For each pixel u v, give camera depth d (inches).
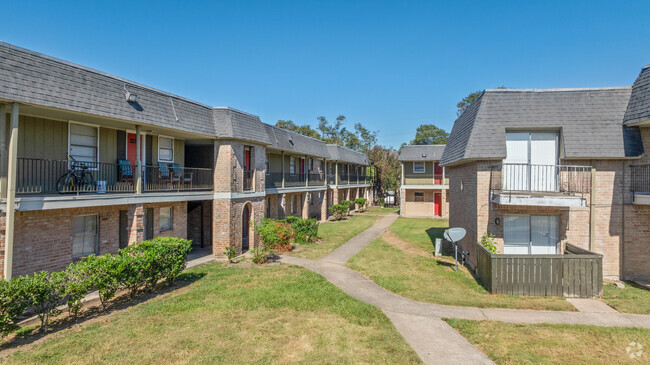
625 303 365.7
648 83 453.4
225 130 585.9
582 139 464.1
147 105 468.8
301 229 743.7
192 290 403.2
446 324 313.9
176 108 519.5
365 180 1716.3
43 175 411.5
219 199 596.4
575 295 389.4
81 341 269.1
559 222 481.4
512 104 502.9
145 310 337.7
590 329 297.9
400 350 261.0
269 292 396.2
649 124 454.0
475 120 509.4
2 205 314.2
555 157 490.3
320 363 241.9
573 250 455.2
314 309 346.9
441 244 623.5
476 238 496.4
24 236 397.7
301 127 2432.3
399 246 719.7
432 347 268.4
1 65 310.3
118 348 259.1
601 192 470.9
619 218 468.1
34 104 327.6
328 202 1311.5
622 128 465.1
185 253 437.1
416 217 1284.4
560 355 254.4
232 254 561.6
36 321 312.3
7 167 321.4
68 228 447.8
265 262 564.1
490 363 244.2
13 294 259.0
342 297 382.3
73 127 446.6
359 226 1022.4
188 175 669.9
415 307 358.6
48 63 354.0
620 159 465.4
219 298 376.5
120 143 510.9
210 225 719.7
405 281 455.2
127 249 376.2
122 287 407.2
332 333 291.3
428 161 1334.9
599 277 387.5
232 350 259.0
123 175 498.3
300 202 1136.2
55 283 288.5
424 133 2812.5
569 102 490.3
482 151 479.8
